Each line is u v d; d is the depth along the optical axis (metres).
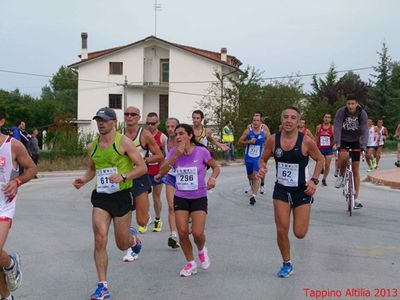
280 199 6.35
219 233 9.17
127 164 5.85
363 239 8.55
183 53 51.84
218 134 35.38
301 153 6.17
